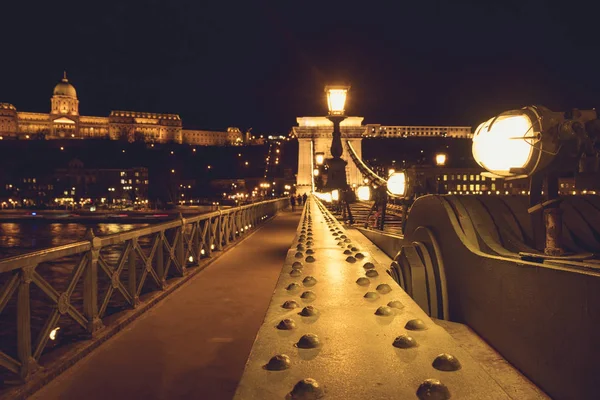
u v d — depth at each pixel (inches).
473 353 97.9
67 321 186.4
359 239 331.3
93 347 166.2
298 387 42.8
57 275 940.0
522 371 86.7
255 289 268.7
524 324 86.5
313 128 2952.8
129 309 214.5
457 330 111.9
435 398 41.4
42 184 6348.4
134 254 218.8
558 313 75.3
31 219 3550.7
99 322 179.3
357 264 123.3
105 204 5698.8
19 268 130.0
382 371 49.0
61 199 5944.9
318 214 364.8
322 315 72.1
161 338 179.8
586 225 137.6
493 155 92.1
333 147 376.8
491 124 91.9
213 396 129.0
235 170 7022.6
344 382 46.1
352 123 2960.1
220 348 168.2
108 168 6510.8
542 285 80.2
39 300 527.8
